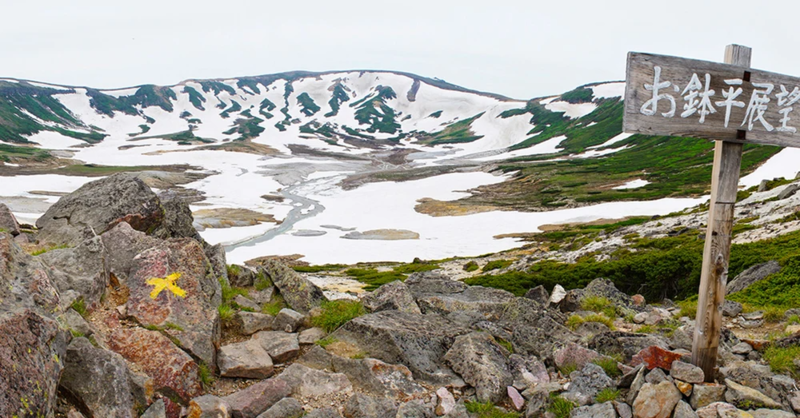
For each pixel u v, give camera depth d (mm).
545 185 121500
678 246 36906
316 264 62156
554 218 87688
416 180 140875
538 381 7699
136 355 6801
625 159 148250
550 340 8930
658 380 6883
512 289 29625
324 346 8516
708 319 7016
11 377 4871
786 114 6957
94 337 6758
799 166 101000
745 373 7094
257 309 10625
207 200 107375
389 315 9414
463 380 7766
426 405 6934
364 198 115000
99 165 156000
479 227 84375
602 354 8664
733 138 6789
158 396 6395
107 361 6074
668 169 124562
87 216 13719
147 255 8781
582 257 44250
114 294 8234
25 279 6340
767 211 39188
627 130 6430
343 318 9500
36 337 5434
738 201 53156
